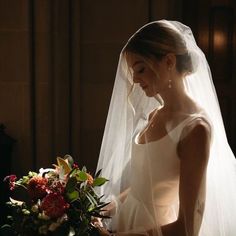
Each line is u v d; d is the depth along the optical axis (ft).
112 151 5.20
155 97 4.94
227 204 4.99
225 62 12.05
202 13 11.89
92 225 4.54
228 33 11.96
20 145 11.55
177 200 4.72
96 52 11.50
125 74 5.03
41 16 11.11
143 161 4.65
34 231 4.33
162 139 4.49
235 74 12.08
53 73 11.42
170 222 4.69
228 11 11.91
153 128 4.71
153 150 4.55
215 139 4.90
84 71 11.57
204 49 12.03
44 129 11.57
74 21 11.27
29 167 11.60
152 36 4.42
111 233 4.73
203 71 4.98
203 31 11.95
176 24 4.91
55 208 4.21
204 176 4.28
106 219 4.98
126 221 4.82
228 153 5.08
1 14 11.08
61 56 11.37
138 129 5.08
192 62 4.67
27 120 11.47
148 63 4.42
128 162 5.03
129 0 11.31
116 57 11.51
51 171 4.84
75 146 11.75
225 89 12.13
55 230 4.19
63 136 11.67
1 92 11.37
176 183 4.58
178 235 4.28
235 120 12.21
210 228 4.85
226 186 4.99
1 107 11.43
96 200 4.57
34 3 11.08
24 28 11.14
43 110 11.50
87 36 11.43
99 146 11.84
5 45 11.20
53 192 4.37
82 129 11.79
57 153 11.69
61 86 11.48
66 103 11.58
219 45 12.01
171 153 4.42
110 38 11.44
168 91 4.59
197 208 4.26
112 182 5.10
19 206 4.57
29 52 11.25
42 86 11.42
